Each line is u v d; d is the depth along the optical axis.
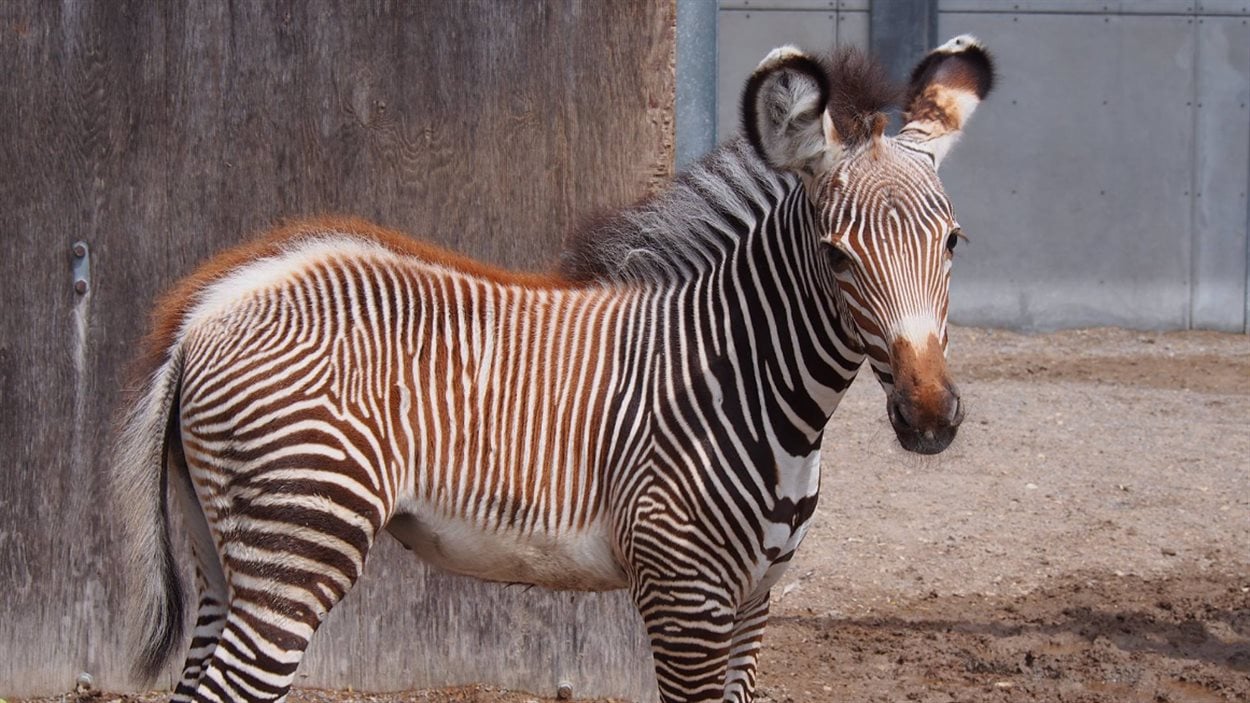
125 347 6.95
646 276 5.51
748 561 5.20
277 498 4.95
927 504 10.82
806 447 5.27
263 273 5.32
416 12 6.79
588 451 5.25
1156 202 19.02
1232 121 18.88
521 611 7.07
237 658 4.96
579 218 6.63
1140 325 19.19
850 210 4.80
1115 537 10.02
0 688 7.11
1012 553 9.75
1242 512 10.51
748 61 18.77
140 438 5.25
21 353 6.98
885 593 9.03
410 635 7.10
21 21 6.84
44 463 7.02
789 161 4.96
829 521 10.47
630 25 6.71
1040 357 16.88
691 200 5.54
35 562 7.07
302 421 4.98
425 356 5.22
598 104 6.76
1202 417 13.38
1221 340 18.42
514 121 6.80
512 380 5.27
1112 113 18.89
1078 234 19.03
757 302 5.29
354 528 5.00
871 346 4.84
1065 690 7.33
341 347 5.13
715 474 5.12
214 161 6.89
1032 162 18.94
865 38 18.78
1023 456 12.02
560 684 7.07
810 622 8.48
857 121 4.95
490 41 6.78
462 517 5.26
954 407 4.64
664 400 5.21
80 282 6.93
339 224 5.56
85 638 7.11
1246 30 18.72
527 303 5.42
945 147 5.16
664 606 5.14
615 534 5.24
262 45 6.84
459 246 6.88
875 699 7.22
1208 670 7.53
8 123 6.89
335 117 6.86
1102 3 18.69
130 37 6.84
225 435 5.04
